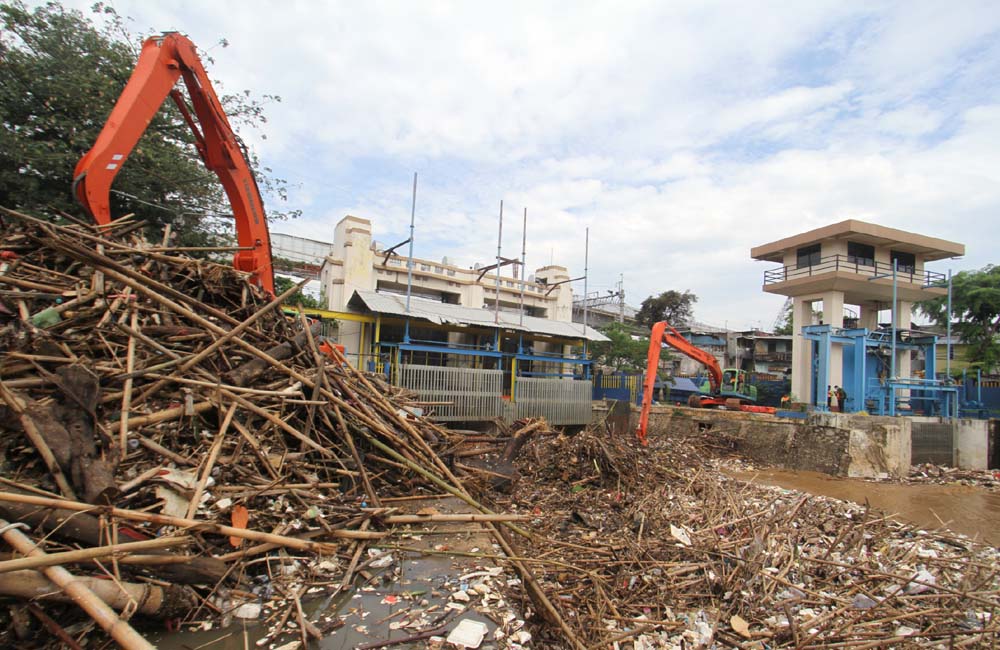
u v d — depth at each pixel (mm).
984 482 15797
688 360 42031
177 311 5289
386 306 17438
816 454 16906
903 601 5375
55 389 4137
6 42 10891
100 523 3229
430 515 5289
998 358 26000
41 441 3465
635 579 5270
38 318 4750
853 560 6488
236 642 3246
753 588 5352
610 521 7250
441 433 8922
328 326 18359
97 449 3912
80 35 12172
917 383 19297
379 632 3545
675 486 9664
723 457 18125
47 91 11039
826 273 22188
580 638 3971
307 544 4180
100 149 6270
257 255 8398
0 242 5609
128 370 4715
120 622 2607
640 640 4129
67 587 2648
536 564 5141
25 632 2752
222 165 8008
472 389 17250
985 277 26109
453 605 3990
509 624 3834
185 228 13891
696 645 4176
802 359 24562
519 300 26594
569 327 22781
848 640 4445
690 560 5805
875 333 20453
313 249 33500
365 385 7688
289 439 5832
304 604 3814
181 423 4824
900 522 9766
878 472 16078
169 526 3707
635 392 24156
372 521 5238
